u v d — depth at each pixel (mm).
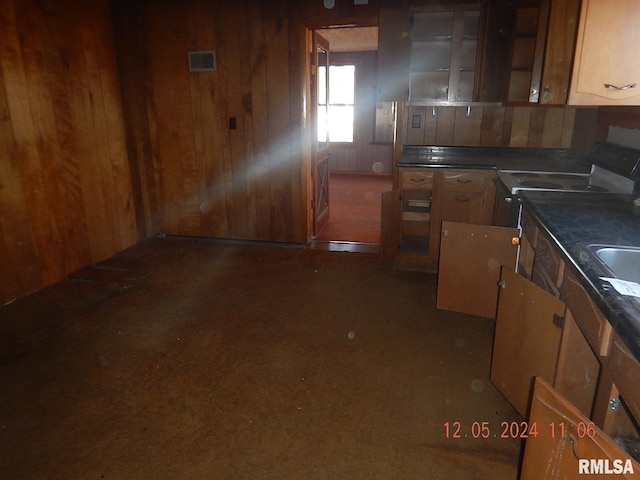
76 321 2850
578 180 2830
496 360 2051
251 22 3861
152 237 4578
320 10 3721
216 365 2371
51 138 3350
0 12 2900
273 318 2889
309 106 4074
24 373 2303
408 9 3430
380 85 3605
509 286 1903
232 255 4055
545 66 2451
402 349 2521
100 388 2184
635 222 1758
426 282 3439
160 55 4086
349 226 4949
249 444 1817
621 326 975
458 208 3529
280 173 4180
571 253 1414
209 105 4137
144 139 4328
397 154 3904
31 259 3242
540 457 1103
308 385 2199
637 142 2480
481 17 3379
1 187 2975
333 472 1678
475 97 3504
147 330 2742
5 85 2963
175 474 1668
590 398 1612
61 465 1712
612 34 1756
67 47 3453
